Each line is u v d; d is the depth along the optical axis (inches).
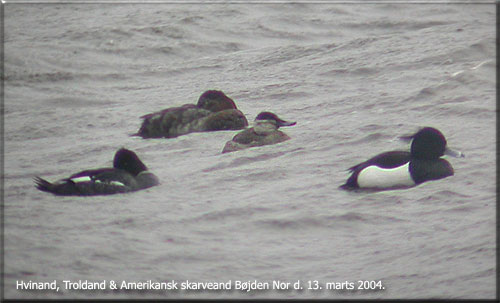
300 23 1300.4
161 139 714.2
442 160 514.3
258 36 1237.1
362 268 370.0
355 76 912.3
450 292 328.5
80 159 659.4
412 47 1019.3
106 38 1242.6
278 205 474.0
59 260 386.3
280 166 569.6
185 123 731.4
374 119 701.3
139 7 1461.6
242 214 459.5
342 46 1093.8
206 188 523.2
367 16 1322.6
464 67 885.8
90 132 772.0
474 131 629.9
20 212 476.7
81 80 1042.7
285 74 965.2
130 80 1035.3
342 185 511.2
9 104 922.1
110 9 1459.2
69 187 516.1
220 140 692.1
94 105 907.4
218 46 1189.7
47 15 1434.5
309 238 418.9
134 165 536.7
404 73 888.3
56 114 861.8
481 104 720.3
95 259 387.9
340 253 394.0
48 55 1153.4
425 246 392.2
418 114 706.2
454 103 732.7
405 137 518.6
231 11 1381.6
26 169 631.2
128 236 423.8
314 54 1064.2
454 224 422.3
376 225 432.5
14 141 752.3
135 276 365.4
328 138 647.1
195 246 408.5
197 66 1079.6
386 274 358.9
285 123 663.8
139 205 485.7
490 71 846.5
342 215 448.1
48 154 684.7
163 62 1128.8
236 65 1059.3
